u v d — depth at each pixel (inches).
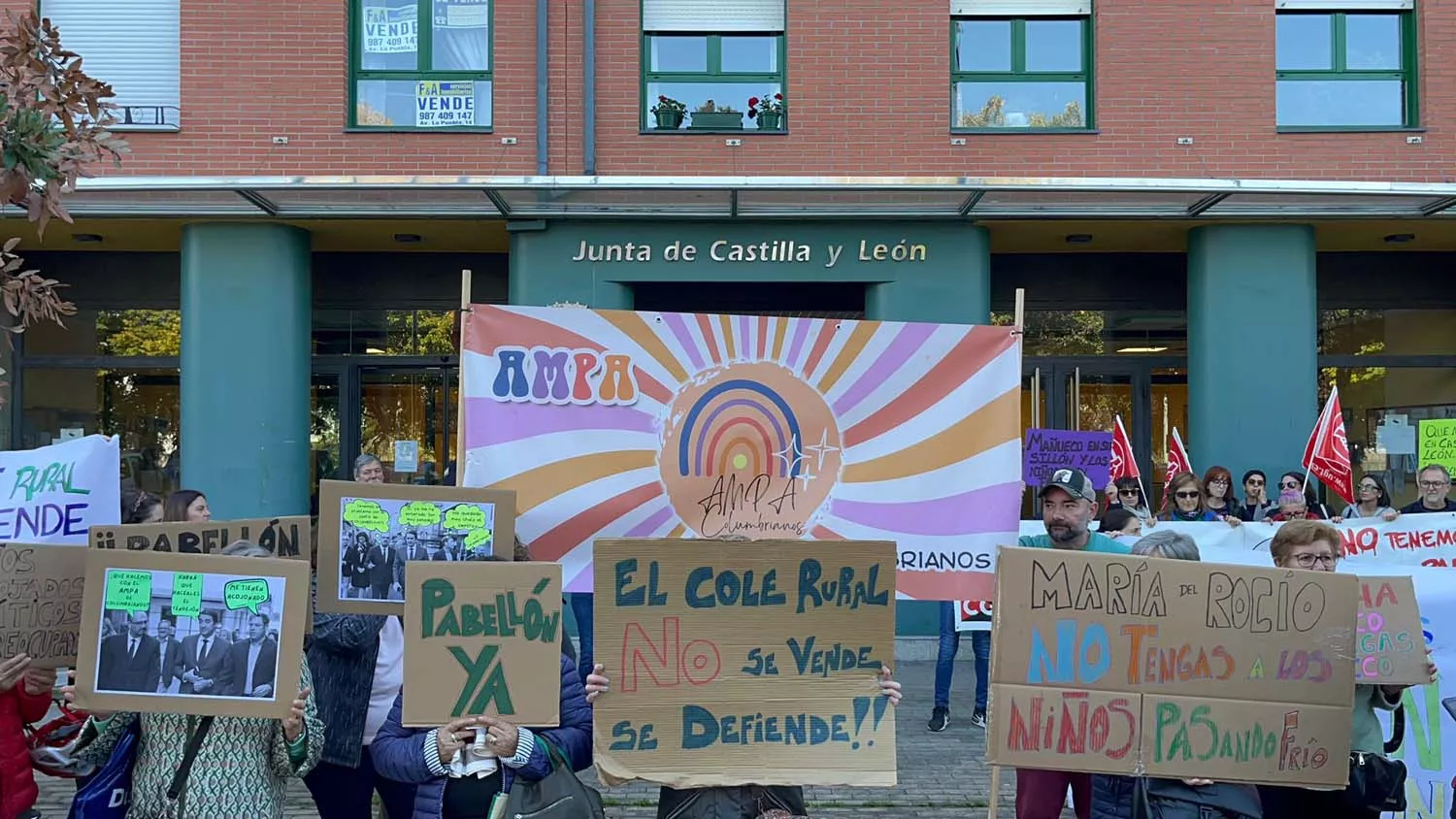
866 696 159.3
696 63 434.9
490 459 209.9
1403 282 485.1
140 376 484.1
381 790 193.2
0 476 195.0
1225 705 157.3
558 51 426.3
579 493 210.4
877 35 426.6
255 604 152.6
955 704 366.9
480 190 388.8
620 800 272.2
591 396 211.6
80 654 148.9
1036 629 156.4
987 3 435.8
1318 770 158.2
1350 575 161.2
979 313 424.5
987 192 391.5
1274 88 425.4
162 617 150.9
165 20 425.4
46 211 176.4
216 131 419.2
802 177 402.9
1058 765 155.0
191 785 151.1
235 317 421.1
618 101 427.5
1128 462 378.3
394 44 432.8
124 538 179.5
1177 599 158.4
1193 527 305.4
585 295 424.8
